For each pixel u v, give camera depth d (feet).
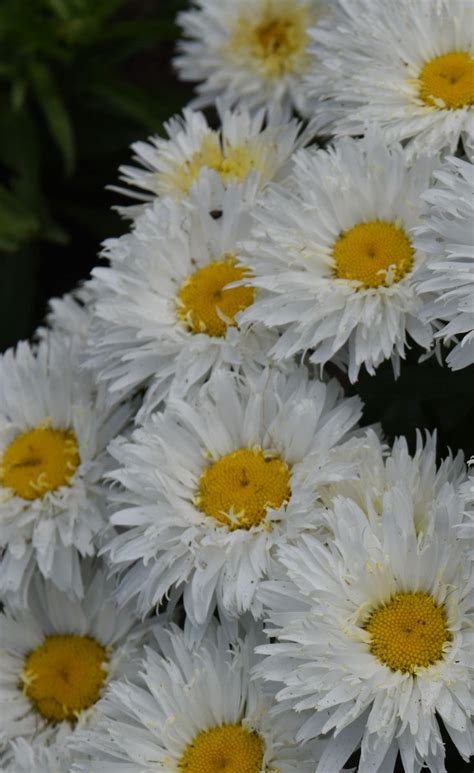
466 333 4.09
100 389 4.31
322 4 4.75
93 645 4.31
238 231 4.29
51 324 4.70
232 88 4.80
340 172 4.20
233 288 4.25
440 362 4.10
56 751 4.24
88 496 4.30
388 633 3.96
